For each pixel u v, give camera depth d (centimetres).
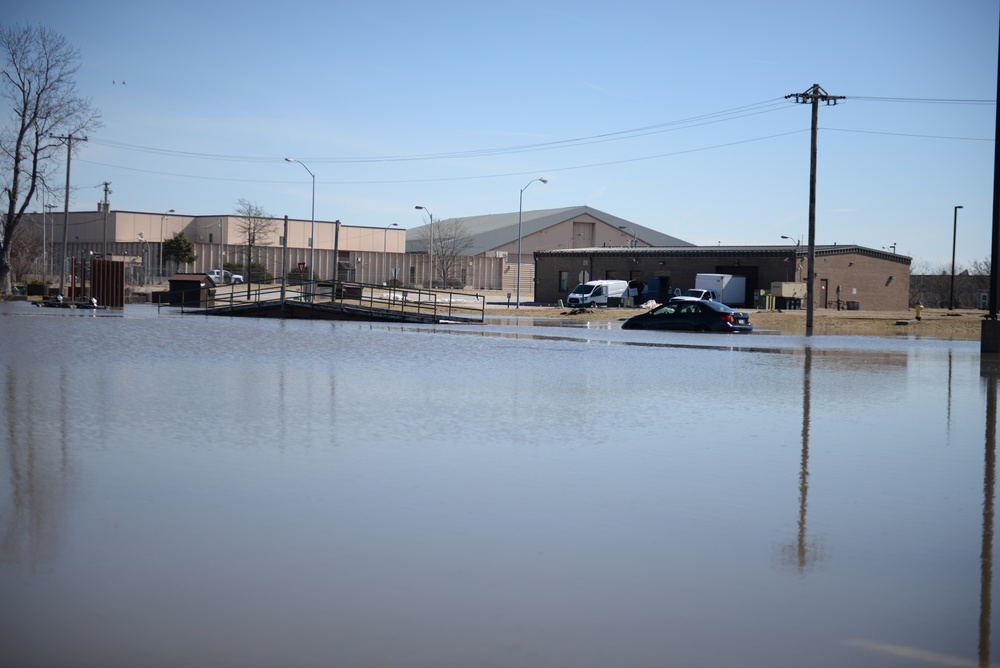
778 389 1731
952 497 826
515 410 1360
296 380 1697
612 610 520
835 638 486
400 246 12569
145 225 11225
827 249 7381
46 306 5497
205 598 528
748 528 707
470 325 4359
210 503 753
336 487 821
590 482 864
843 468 955
